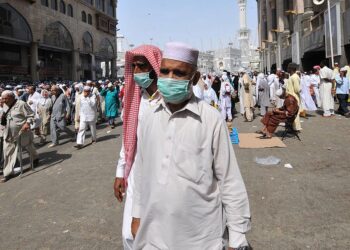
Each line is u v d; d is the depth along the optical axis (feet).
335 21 64.39
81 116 34.96
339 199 16.76
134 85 9.37
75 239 14.56
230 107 42.19
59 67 161.17
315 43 83.51
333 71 45.47
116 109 49.01
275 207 16.28
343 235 13.23
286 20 134.21
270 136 32.17
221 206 6.62
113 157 29.32
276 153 26.58
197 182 6.29
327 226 14.05
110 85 48.70
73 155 31.63
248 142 30.81
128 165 9.15
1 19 115.14
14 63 129.80
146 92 9.21
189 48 6.51
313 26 90.33
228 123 40.27
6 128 25.46
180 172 6.29
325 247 12.44
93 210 17.61
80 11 174.29
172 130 6.46
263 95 47.42
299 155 25.54
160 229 6.42
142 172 6.89
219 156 6.48
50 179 24.12
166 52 6.61
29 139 26.94
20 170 26.32
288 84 34.65
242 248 6.29
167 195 6.31
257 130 37.73
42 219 17.01
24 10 126.41
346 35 61.52
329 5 65.21
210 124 6.44
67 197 19.92
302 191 18.11
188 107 6.43
